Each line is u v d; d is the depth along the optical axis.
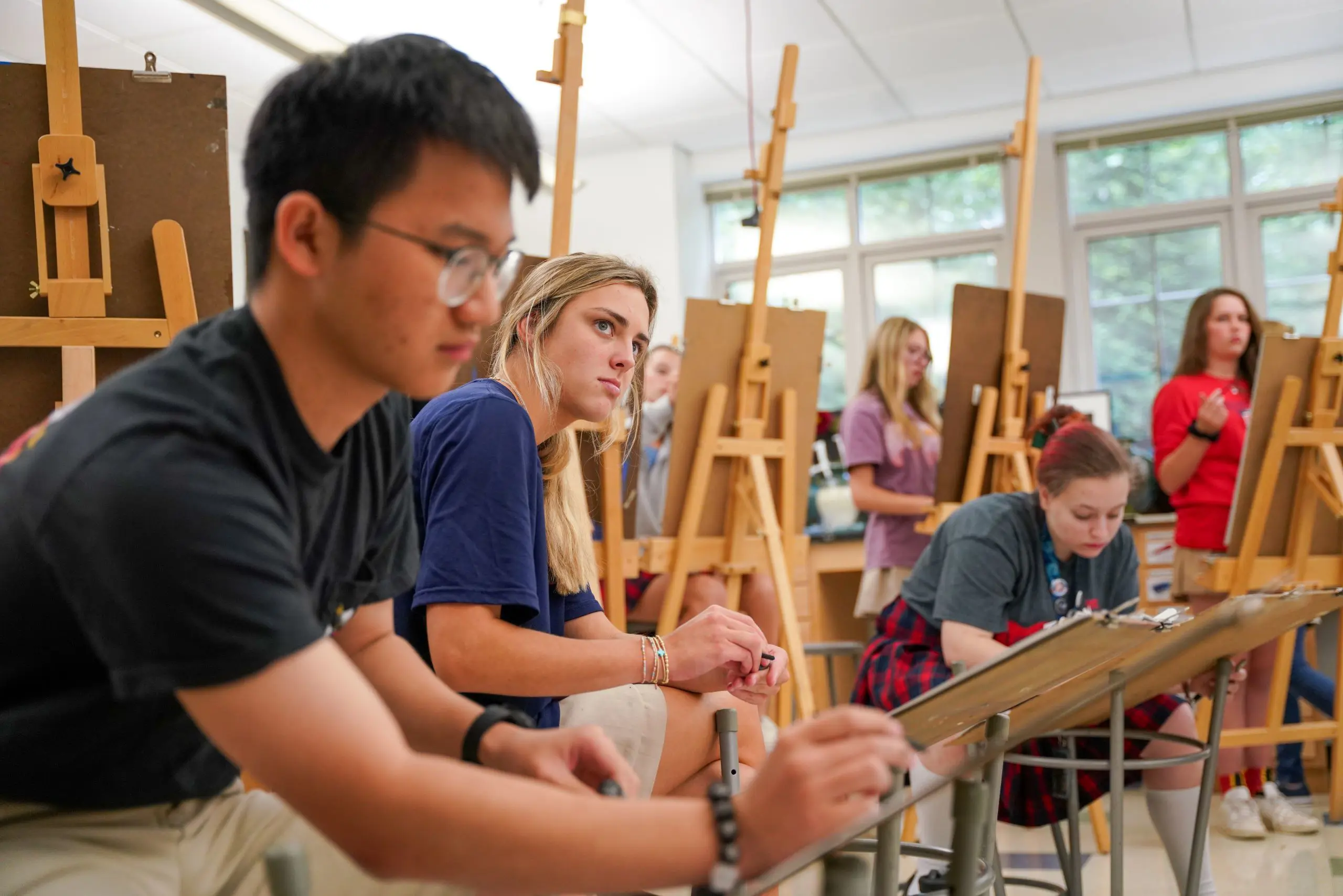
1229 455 3.34
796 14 4.78
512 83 5.31
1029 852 2.81
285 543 0.72
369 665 1.01
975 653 1.99
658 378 4.07
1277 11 4.91
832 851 0.74
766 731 1.75
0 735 0.80
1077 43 5.18
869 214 6.36
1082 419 2.88
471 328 0.76
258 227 0.76
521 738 0.93
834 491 4.30
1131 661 1.30
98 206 1.74
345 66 0.73
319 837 0.79
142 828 0.87
